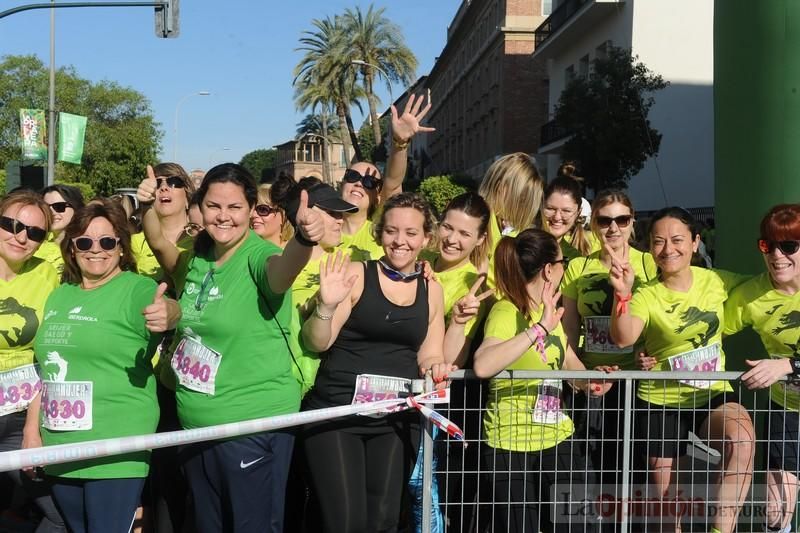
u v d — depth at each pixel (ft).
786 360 11.96
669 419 13.06
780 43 14.93
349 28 152.87
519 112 125.80
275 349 11.06
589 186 69.51
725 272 13.84
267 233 14.62
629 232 14.93
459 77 175.42
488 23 143.43
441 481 12.65
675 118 76.28
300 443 11.89
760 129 15.29
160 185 15.14
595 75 68.74
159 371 12.61
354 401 11.53
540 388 12.27
